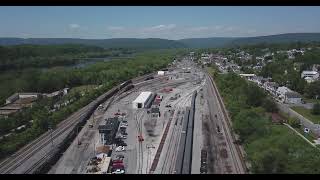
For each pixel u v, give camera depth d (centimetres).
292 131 7094
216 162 5616
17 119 8062
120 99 10919
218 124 7875
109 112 9181
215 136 6994
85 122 8169
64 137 7069
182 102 10406
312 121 8181
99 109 9506
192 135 7019
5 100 10144
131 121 8250
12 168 5566
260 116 7331
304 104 10169
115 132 7194
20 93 11100
